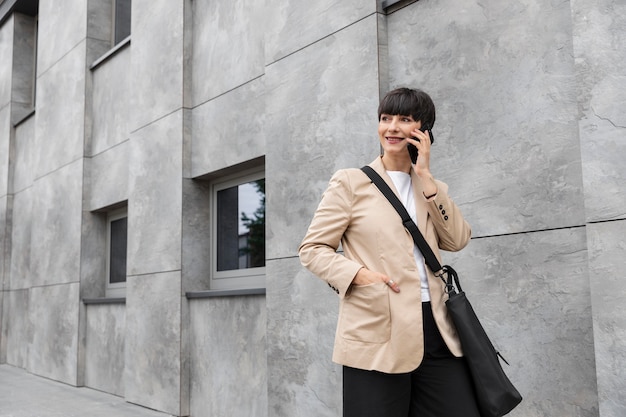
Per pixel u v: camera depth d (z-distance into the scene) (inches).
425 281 91.0
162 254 248.7
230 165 224.4
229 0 231.6
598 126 104.1
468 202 136.2
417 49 151.8
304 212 176.6
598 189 103.6
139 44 277.6
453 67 142.6
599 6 105.0
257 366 201.6
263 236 218.4
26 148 426.9
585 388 113.0
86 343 322.3
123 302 288.7
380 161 96.6
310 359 170.7
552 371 118.4
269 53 194.2
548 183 121.6
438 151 144.1
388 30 160.1
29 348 383.9
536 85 125.2
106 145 317.4
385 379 87.2
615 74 102.3
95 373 311.3
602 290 102.2
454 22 143.1
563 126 119.9
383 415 86.8
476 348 87.4
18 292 426.6
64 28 363.6
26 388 316.2
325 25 174.1
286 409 178.1
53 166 366.0
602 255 102.4
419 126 94.9
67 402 272.1
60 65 365.1
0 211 457.4
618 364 99.3
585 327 113.7
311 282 171.9
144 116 269.0
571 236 117.0
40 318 369.4
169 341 239.9
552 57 122.6
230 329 214.8
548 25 123.7
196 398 229.9
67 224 342.6
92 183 329.4
